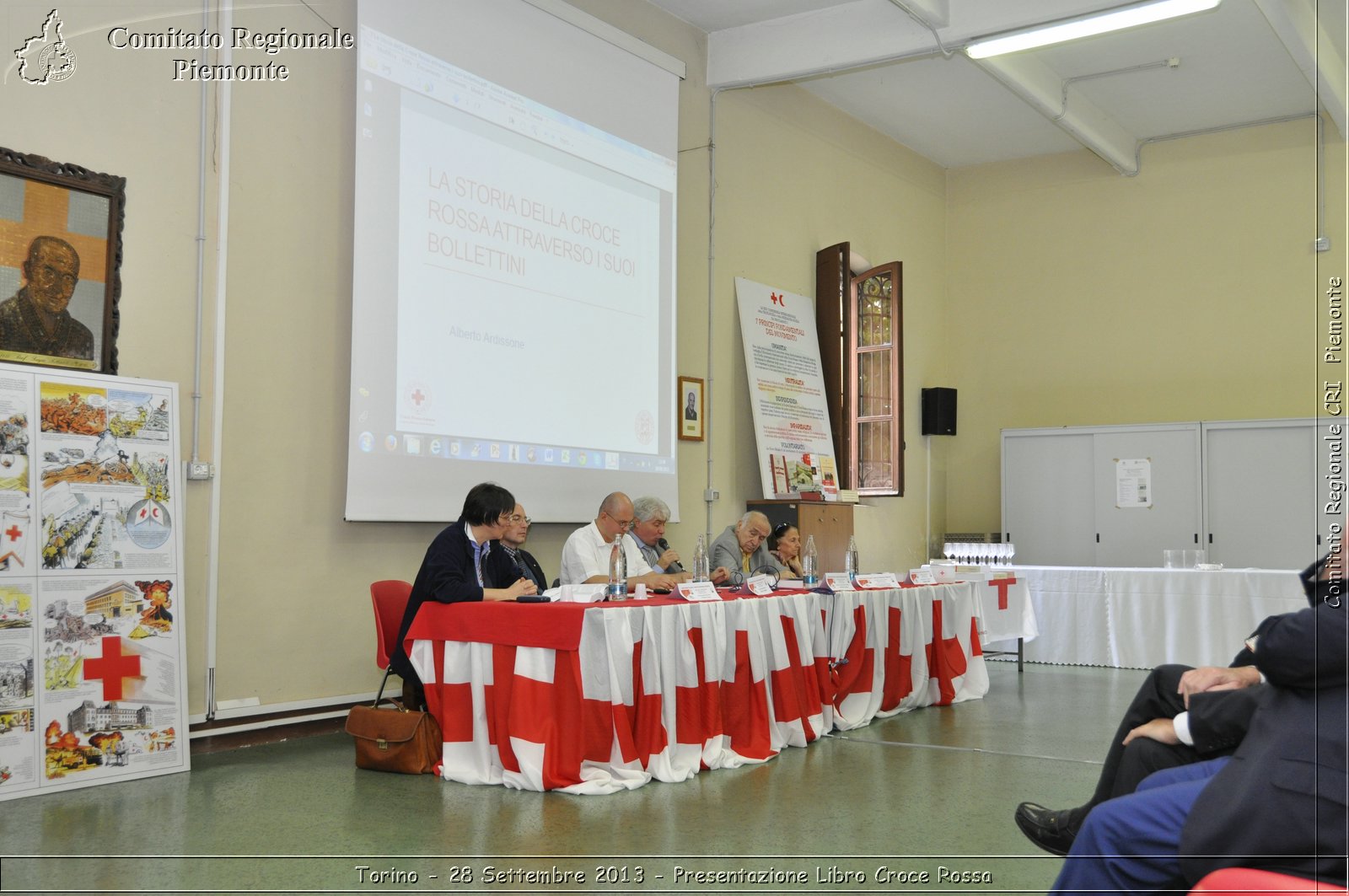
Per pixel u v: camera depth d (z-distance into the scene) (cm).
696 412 746
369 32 523
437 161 554
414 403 534
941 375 1058
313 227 514
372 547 532
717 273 780
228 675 471
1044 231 1029
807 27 747
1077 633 795
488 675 411
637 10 715
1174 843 204
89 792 390
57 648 394
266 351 491
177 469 440
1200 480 891
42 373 404
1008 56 774
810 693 493
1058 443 962
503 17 597
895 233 998
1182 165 964
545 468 607
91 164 435
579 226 642
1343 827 183
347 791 394
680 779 411
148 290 452
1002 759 457
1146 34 777
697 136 768
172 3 464
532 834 338
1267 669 195
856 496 849
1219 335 940
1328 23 743
